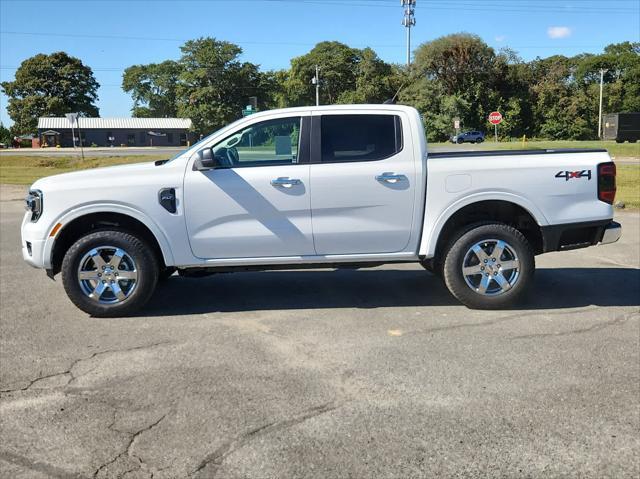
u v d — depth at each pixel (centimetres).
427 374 438
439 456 328
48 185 571
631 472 313
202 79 8981
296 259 585
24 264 844
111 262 577
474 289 592
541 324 553
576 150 604
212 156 558
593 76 9600
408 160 578
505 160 586
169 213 569
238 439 347
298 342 509
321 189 571
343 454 331
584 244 607
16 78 10269
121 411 383
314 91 9969
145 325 561
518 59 8188
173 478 310
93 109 10756
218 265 583
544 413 376
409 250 591
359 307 615
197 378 434
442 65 8012
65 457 330
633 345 496
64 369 454
